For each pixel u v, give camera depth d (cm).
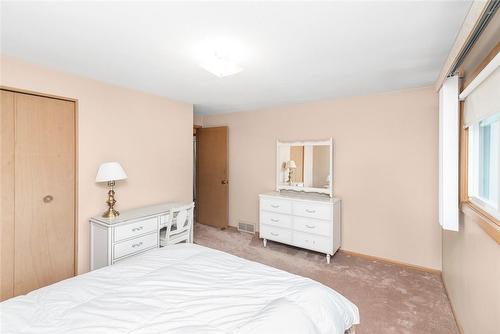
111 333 100
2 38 174
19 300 124
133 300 124
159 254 185
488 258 136
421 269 291
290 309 113
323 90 302
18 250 217
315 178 363
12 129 213
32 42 180
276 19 148
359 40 174
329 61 211
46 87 229
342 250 345
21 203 219
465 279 179
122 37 171
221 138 458
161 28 159
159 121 332
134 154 304
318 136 362
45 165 233
